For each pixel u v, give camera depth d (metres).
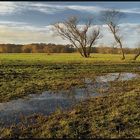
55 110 20.91
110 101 22.83
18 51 164.25
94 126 16.66
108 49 144.62
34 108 21.58
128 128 16.38
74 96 26.39
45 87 30.67
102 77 41.69
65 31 97.81
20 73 41.91
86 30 98.06
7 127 17.08
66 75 41.97
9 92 26.97
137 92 26.41
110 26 86.81
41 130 16.45
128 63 69.19
